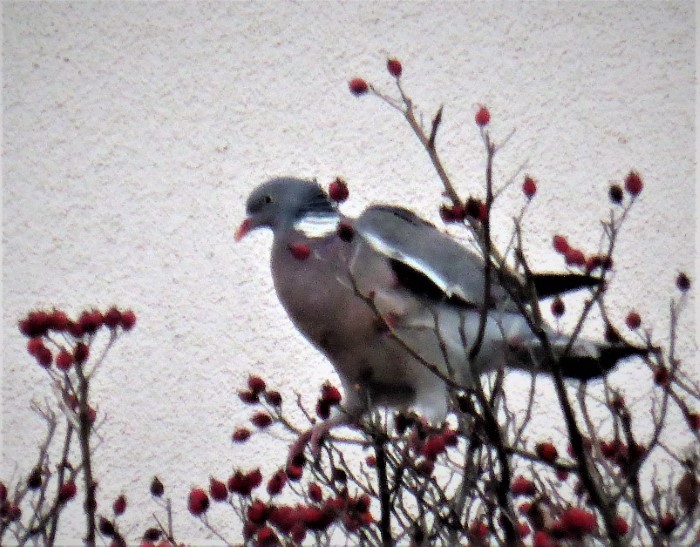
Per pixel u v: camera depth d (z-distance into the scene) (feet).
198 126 32.96
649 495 28.78
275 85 32.99
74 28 33.37
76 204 32.71
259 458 31.22
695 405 30.27
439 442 20.35
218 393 31.68
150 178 32.81
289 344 31.96
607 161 31.86
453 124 32.48
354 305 27.58
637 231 31.32
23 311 32.17
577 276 23.24
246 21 33.24
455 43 32.76
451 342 26.55
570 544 18.47
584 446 20.76
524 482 19.79
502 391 21.29
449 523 19.84
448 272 27.07
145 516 30.89
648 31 32.27
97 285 32.32
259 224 29.58
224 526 30.91
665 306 30.83
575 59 32.40
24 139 33.01
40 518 22.48
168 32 33.32
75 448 31.42
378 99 32.73
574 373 23.57
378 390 28.12
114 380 31.71
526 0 32.73
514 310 25.81
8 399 31.58
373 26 33.01
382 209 28.66
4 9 33.53
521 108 32.37
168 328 32.07
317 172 32.53
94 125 33.06
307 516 19.77
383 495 20.53
